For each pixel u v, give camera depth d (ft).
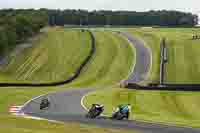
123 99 371.35
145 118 259.39
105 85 513.45
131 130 194.90
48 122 210.59
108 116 256.52
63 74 594.65
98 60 655.76
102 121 228.84
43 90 457.27
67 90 456.04
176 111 319.47
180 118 284.41
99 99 373.40
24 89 466.70
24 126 189.06
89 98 379.96
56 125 195.11
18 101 365.40
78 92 433.07
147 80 543.80
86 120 232.73
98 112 250.57
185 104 343.46
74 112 285.23
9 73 622.13
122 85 471.62
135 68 608.60
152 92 399.24
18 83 495.82
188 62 614.75
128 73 584.81
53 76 589.73
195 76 547.08
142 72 587.68
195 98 363.56
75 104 337.93
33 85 499.10
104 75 579.48
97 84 524.11
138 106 337.93
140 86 420.36
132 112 304.30
